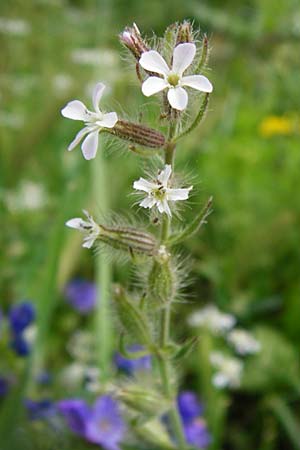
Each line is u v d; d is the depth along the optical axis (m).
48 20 0.45
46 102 0.36
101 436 0.22
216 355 0.27
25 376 0.23
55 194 0.35
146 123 0.16
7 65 0.42
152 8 0.50
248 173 0.35
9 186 0.33
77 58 0.39
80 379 0.26
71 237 0.27
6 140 0.34
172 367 0.20
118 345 0.18
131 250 0.16
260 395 0.27
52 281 0.24
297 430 0.26
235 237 0.33
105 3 0.48
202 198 0.34
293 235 0.31
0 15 0.43
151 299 0.17
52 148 0.37
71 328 0.29
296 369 0.28
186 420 0.24
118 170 0.34
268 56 0.43
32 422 0.22
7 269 0.30
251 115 0.39
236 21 0.46
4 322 0.26
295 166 0.35
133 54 0.16
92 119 0.15
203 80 0.15
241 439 0.26
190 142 0.34
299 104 0.41
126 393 0.19
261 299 0.31
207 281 0.32
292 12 0.44
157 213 0.15
